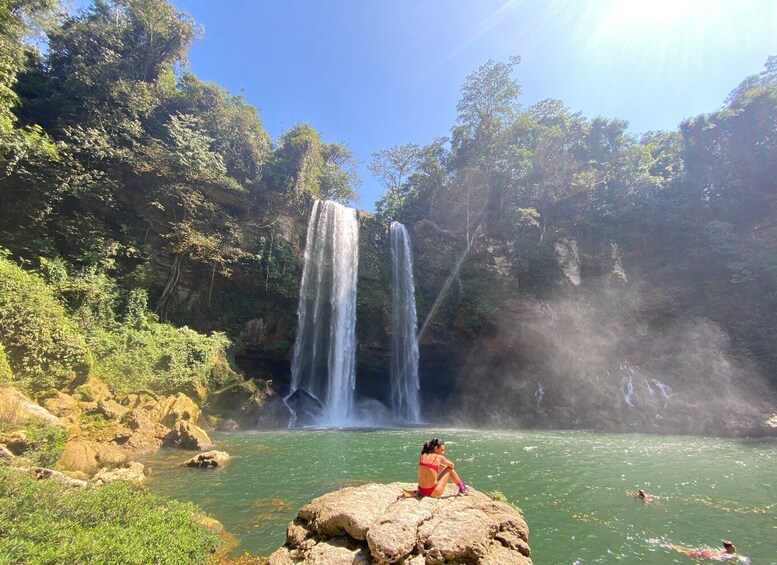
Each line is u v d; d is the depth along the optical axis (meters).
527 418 26.92
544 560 6.17
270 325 27.53
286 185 30.94
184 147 26.00
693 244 31.53
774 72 38.84
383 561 3.96
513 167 34.50
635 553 6.41
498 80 35.25
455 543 4.21
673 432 22.69
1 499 4.45
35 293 14.44
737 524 7.63
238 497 8.86
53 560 3.49
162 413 15.67
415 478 10.74
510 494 9.53
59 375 14.25
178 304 24.09
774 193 30.70
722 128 34.41
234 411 21.17
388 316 31.59
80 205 22.05
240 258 26.23
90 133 22.20
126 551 3.96
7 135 16.75
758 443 18.00
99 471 9.73
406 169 47.25
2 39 16.62
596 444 17.33
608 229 34.50
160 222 24.30
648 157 37.09
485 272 32.78
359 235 33.22
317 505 5.20
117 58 26.95
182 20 30.27
